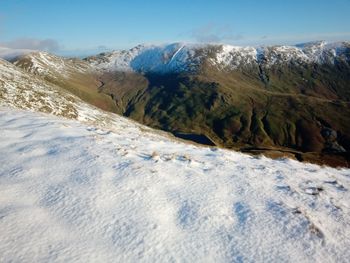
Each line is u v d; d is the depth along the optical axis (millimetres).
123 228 8820
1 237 7816
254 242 8859
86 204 9805
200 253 8188
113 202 10109
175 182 12250
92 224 8828
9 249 7418
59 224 8680
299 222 10062
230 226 9586
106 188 10922
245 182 13258
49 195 10227
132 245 8148
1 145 14898
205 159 16625
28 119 21453
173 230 9070
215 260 7996
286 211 10703
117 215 9414
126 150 15359
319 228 9773
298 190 13117
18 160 13086
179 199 10914
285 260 8242
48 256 7344
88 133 18688
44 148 14883
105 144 16125
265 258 8234
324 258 8555
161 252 8031
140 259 7672
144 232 8742
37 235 8078
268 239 9062
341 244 9336
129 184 11398
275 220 10102
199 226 9391
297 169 17734
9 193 10133
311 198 12445
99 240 8195
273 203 11344
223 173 14156
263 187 12938
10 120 20703
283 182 14062
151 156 15055
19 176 11492
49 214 9117
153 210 9938
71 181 11320
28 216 8875
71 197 10156
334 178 17031
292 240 9148
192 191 11648
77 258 7406
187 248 8336
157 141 20812
